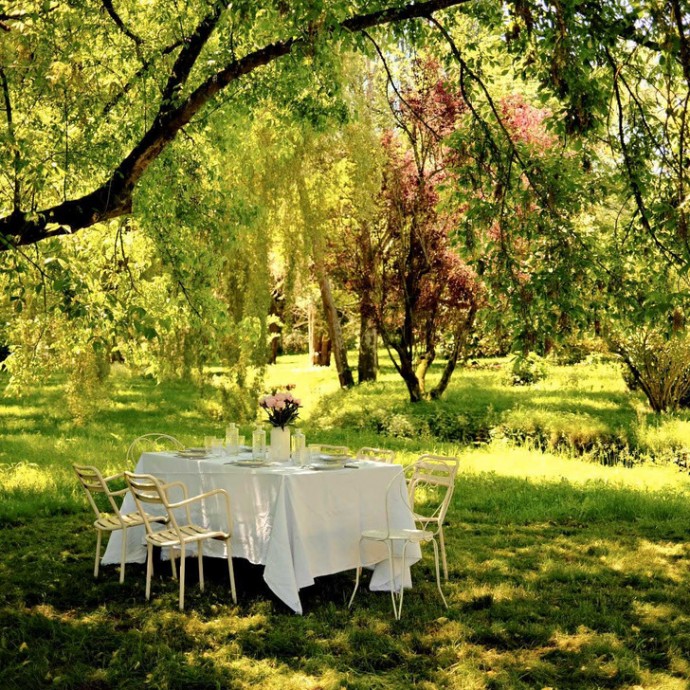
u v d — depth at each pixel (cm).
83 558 730
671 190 633
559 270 646
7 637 529
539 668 492
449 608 601
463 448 1466
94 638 529
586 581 681
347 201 1977
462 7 718
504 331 679
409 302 1933
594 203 726
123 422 1805
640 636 552
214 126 864
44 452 1298
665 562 743
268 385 2328
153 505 720
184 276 849
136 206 780
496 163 705
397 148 1945
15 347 1103
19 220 602
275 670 485
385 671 487
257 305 1634
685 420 1631
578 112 634
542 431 1600
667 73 597
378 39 761
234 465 654
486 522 904
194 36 705
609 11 604
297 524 593
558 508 946
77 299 526
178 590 635
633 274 680
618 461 1402
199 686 462
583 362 2452
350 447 1374
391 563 595
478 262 689
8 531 820
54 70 671
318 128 861
